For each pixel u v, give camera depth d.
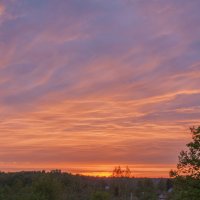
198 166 32.06
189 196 31.30
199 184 31.66
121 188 131.00
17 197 93.44
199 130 32.28
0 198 94.44
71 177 138.38
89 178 144.88
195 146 32.19
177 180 32.44
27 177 122.38
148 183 131.88
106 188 133.75
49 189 96.56
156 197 105.44
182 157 32.56
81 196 120.44
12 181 122.00
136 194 126.94
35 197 90.75
